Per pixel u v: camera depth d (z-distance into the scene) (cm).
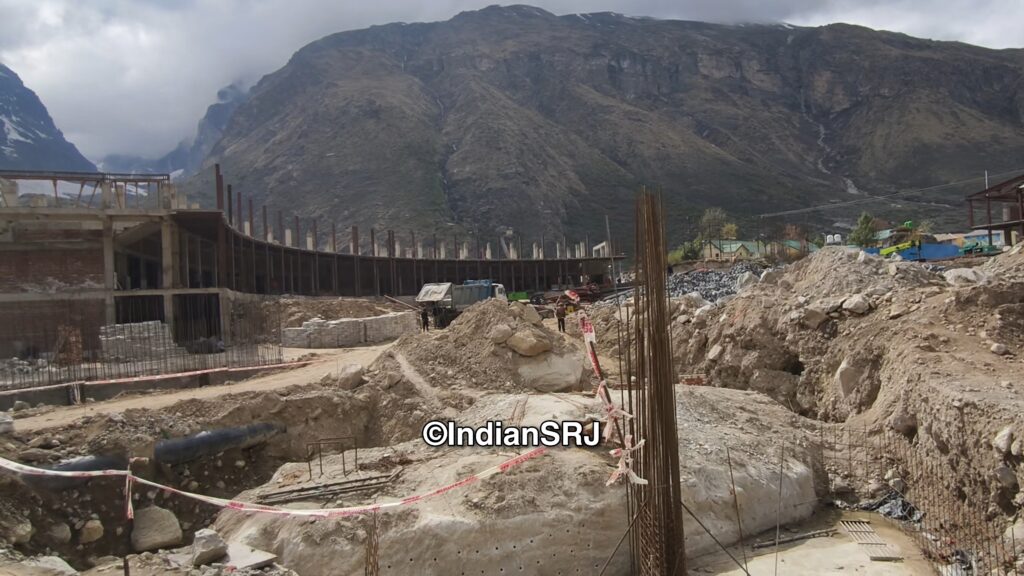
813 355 1983
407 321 3897
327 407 1833
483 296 4400
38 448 1398
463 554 1114
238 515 1226
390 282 6506
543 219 17025
